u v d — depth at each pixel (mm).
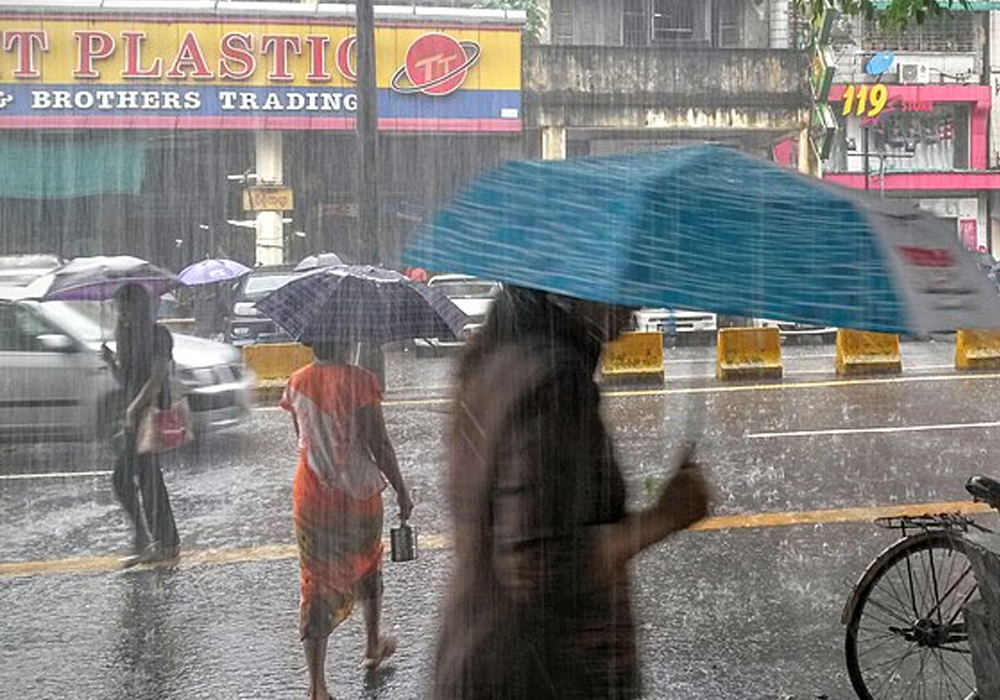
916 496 6543
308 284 3459
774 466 7301
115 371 5219
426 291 3443
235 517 5895
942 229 1772
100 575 4930
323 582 3441
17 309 6668
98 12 8219
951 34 18922
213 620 4375
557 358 1933
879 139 18703
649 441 5785
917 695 3676
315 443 3434
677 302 1667
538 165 1972
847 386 11117
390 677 3699
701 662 3988
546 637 1937
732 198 1777
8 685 3758
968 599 3287
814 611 4496
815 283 1664
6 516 5723
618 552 1975
